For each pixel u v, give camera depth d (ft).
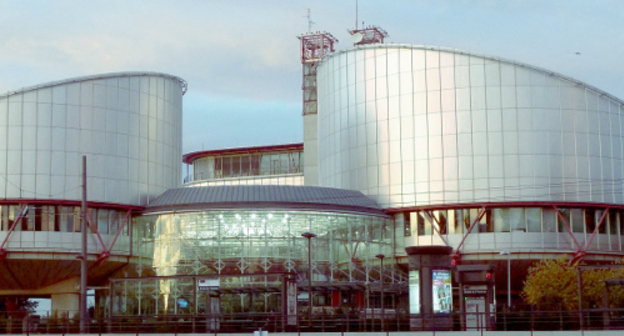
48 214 303.27
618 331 188.55
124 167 318.45
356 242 312.09
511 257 312.91
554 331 189.67
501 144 319.88
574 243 314.14
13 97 305.73
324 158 362.74
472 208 319.27
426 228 322.96
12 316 268.41
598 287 250.57
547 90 321.93
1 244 296.30
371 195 335.47
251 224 299.79
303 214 303.07
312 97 433.89
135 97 325.83
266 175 450.71
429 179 324.39
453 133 323.57
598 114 325.21
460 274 200.44
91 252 304.30
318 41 441.27
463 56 325.42
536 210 315.99
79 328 231.09
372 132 338.54
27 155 303.89
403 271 327.47
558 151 320.09
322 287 287.28
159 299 295.07
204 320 228.22
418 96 329.93
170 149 340.59
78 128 310.86
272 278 285.43
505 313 197.47
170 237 305.53
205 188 318.86
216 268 296.51
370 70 342.23
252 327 219.61
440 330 198.18
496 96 321.73
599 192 320.91
